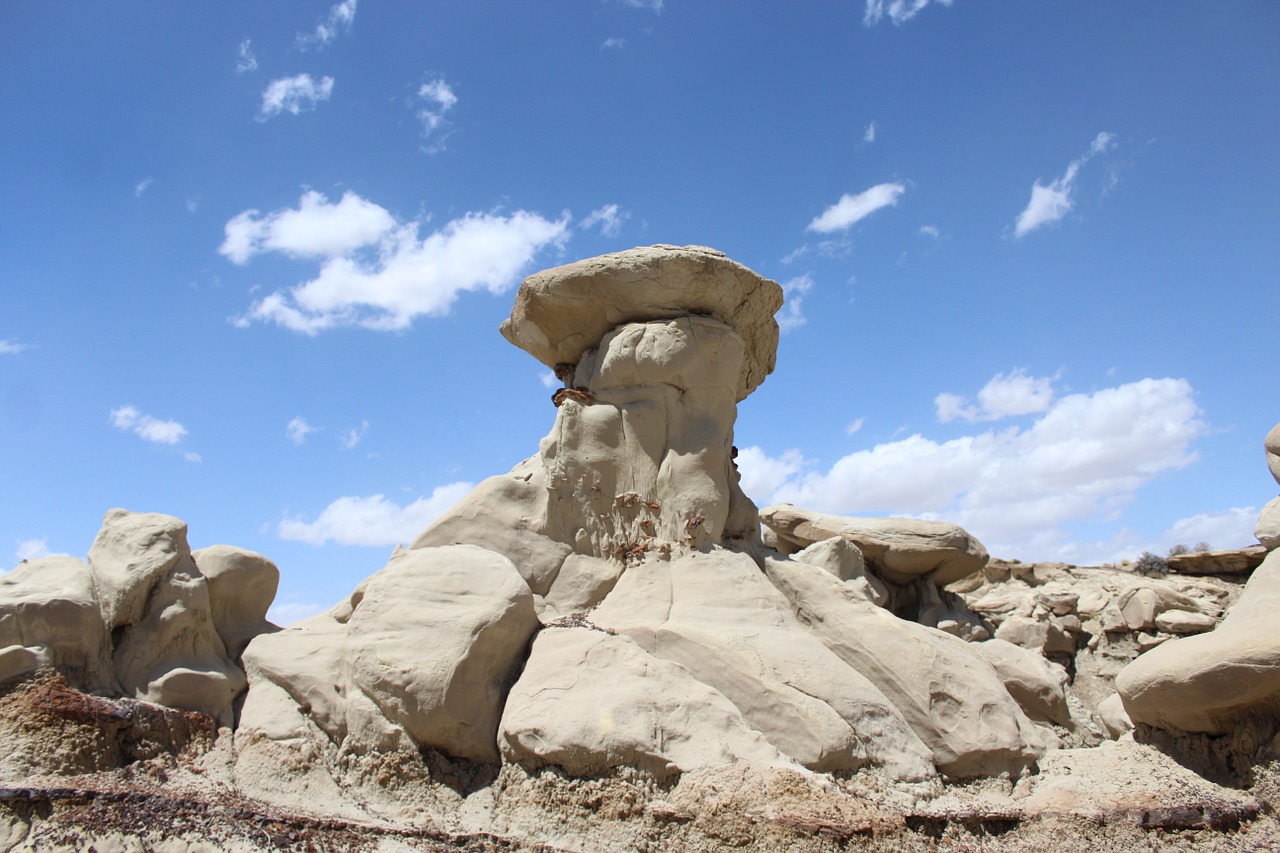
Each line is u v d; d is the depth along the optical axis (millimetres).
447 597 8453
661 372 9805
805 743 7750
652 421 9797
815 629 9305
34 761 6957
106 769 7277
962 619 13820
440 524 9883
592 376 10203
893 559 13875
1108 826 7570
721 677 8164
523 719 7691
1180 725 8562
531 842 7102
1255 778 7961
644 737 7391
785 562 9875
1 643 7598
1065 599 14859
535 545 9750
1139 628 14367
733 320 10508
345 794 7730
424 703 7832
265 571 9531
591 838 7105
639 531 9570
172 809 6680
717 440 9812
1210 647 8289
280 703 8328
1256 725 8102
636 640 8547
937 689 8578
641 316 10125
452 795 7738
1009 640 14109
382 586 8602
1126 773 8344
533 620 8719
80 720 7266
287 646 8719
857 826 6938
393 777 7766
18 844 6234
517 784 7590
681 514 9500
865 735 8055
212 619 8945
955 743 8352
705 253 10008
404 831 7051
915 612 14094
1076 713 10398
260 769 7730
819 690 8203
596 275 9992
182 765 7621
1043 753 8789
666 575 9250
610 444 9867
